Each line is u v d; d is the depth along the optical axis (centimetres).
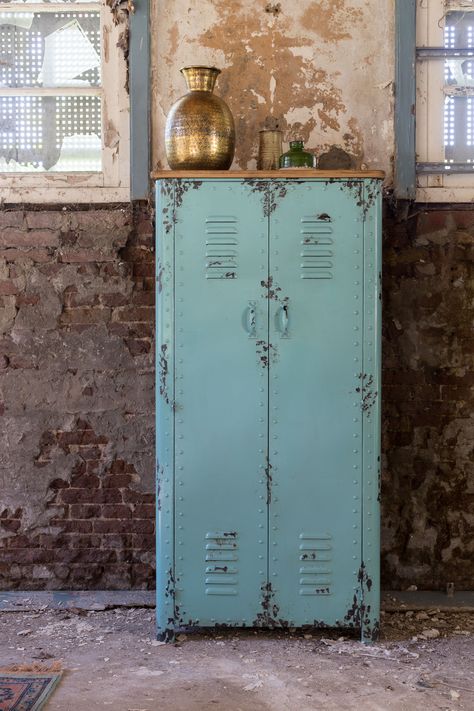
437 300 364
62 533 365
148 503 365
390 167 366
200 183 305
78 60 369
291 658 294
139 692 265
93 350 363
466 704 257
